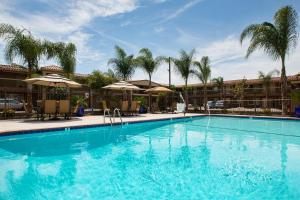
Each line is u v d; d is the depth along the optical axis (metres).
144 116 16.16
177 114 18.62
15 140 8.09
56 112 12.56
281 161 5.63
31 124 10.38
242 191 3.80
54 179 4.36
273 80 37.66
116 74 20.66
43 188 3.93
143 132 10.42
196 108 22.16
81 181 4.27
